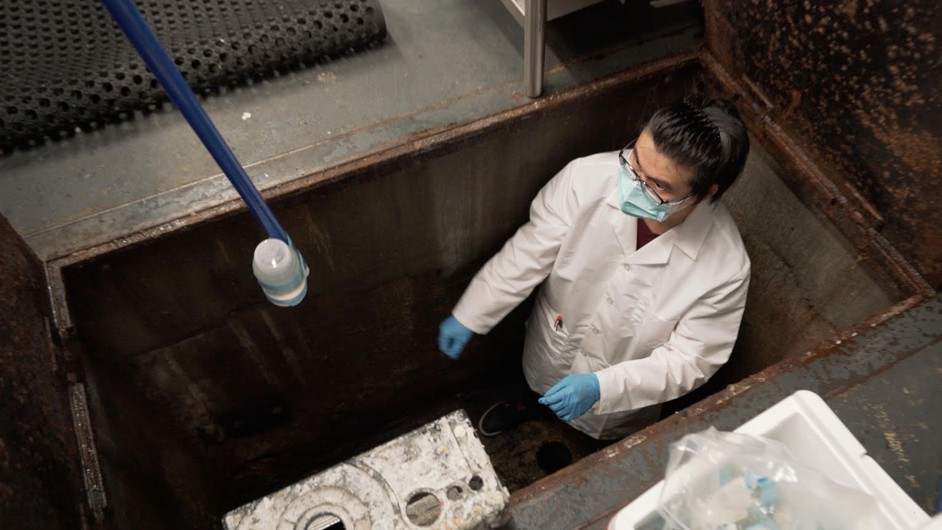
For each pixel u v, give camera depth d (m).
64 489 0.82
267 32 1.28
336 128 1.22
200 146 1.20
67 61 1.24
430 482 0.67
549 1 1.23
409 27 1.38
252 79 1.29
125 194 1.14
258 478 1.87
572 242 1.28
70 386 0.97
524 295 1.44
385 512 0.66
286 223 1.23
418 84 1.29
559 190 1.29
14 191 1.14
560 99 1.26
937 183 0.95
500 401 2.07
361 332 1.66
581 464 0.84
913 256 1.05
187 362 1.42
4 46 1.26
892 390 0.89
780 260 1.35
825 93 1.09
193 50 1.25
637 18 1.38
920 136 0.95
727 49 1.28
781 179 1.26
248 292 1.33
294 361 1.62
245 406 1.66
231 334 1.42
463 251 1.57
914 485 0.82
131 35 0.58
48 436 0.84
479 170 1.34
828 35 1.03
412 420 2.04
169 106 1.25
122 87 1.21
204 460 1.65
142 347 1.31
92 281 1.12
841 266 1.19
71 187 1.15
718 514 0.58
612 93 1.31
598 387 1.22
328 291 1.47
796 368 0.92
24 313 0.92
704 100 1.01
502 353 2.00
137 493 1.10
